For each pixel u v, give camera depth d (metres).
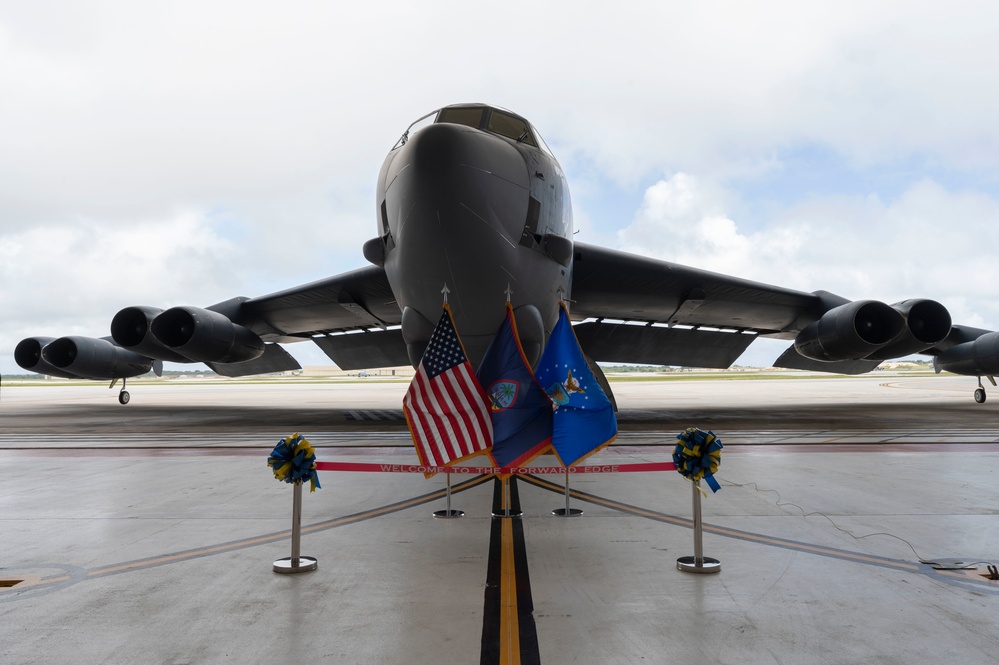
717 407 22.75
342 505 6.34
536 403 6.11
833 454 9.95
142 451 10.95
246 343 16.84
